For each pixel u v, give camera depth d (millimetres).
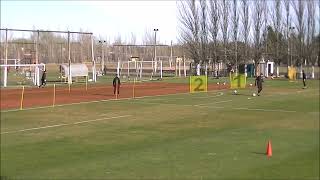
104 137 17703
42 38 111938
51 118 23547
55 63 108562
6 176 11500
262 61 84438
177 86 54219
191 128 20250
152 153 14562
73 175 11680
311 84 59844
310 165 12820
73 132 18938
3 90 46531
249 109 28609
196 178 11414
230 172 12047
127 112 26656
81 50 110250
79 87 51812
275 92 44594
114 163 13031
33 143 16281
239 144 16172
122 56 121812
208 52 83250
